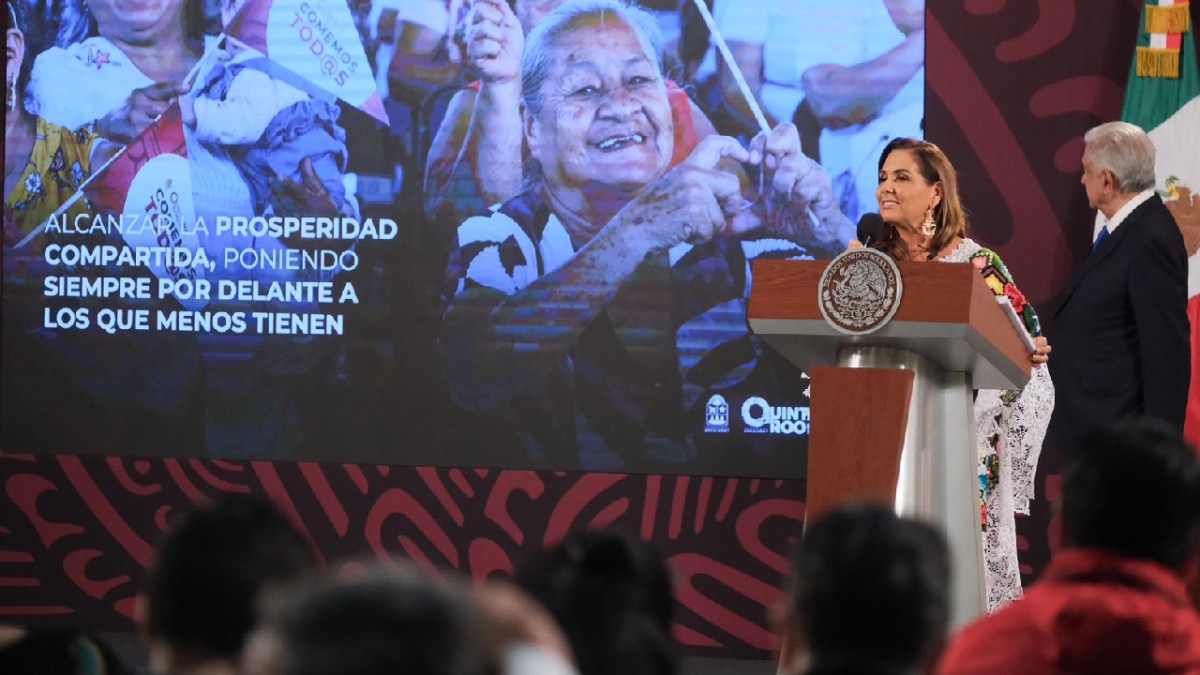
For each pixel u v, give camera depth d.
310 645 1.92
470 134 13.11
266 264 13.21
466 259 13.12
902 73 12.89
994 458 9.78
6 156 13.31
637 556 3.78
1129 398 11.69
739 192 12.94
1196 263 12.62
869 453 7.01
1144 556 4.59
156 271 13.26
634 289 12.99
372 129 13.16
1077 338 11.84
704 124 12.95
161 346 13.25
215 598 3.34
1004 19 12.85
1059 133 12.84
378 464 13.16
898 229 9.99
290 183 13.21
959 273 6.84
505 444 13.09
